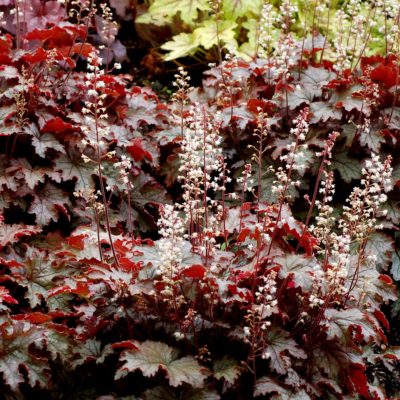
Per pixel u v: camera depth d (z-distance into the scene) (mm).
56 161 1932
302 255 1683
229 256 1682
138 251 1683
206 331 1659
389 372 1870
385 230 1978
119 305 1665
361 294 1695
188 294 1626
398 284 1965
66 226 1937
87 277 1622
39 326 1653
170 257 1593
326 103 2016
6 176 1887
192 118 1769
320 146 1979
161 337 1659
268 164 2016
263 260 1667
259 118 1726
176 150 2039
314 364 1659
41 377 1596
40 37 2016
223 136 2037
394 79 2039
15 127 1884
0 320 1651
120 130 2018
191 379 1578
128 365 1569
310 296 1641
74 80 2041
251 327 1641
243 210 1799
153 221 1999
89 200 1770
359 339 1696
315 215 1994
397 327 1976
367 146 2000
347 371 1651
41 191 1916
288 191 1977
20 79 1944
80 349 1648
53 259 1797
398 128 2012
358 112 2029
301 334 1678
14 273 1767
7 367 1591
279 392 1605
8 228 1837
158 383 1625
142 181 2012
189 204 1695
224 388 1611
